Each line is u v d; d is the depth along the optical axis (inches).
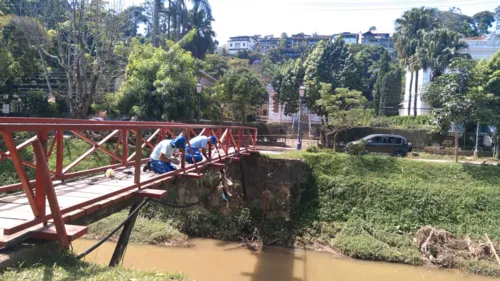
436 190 576.4
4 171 599.2
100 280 138.6
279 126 1266.0
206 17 1656.0
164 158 290.8
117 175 284.5
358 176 614.9
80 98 764.6
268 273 438.9
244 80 1139.3
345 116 802.8
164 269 435.5
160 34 1443.2
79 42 753.0
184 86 813.2
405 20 1600.6
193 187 597.6
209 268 448.1
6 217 164.7
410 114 1553.9
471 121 679.7
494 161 844.6
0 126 126.0
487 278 444.5
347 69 1290.6
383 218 553.0
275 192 598.9
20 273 128.2
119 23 787.4
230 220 570.3
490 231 521.0
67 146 697.0
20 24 825.5
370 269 460.4
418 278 439.8
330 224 562.3
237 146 554.6
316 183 612.1
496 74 747.4
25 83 1151.6
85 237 509.0
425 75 1400.1
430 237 500.1
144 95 767.1
